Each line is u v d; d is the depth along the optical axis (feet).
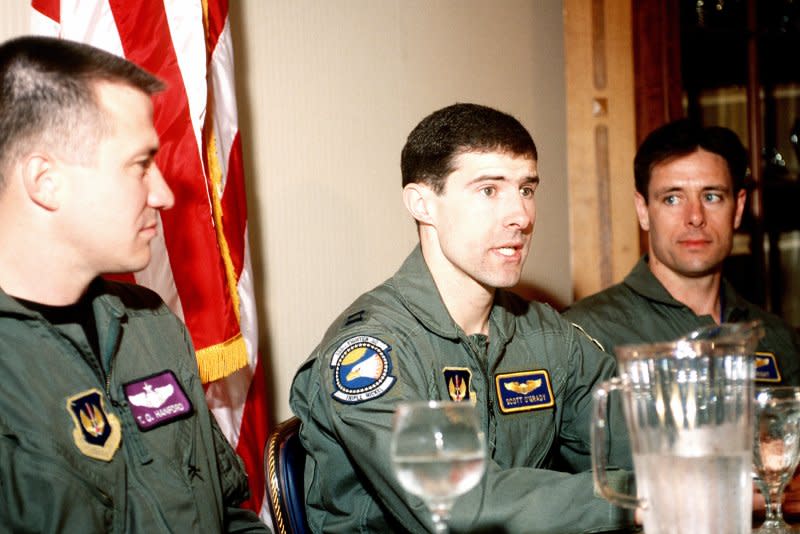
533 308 6.52
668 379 3.32
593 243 9.93
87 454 4.36
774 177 10.99
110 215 4.42
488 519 4.67
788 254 11.07
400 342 5.58
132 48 6.61
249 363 7.54
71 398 4.39
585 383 6.46
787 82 11.11
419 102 9.89
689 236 7.76
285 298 8.76
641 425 3.37
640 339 8.00
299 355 8.88
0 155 4.31
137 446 4.69
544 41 11.07
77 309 4.66
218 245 7.05
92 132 4.34
